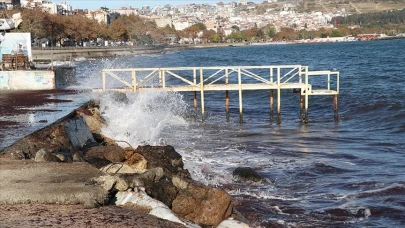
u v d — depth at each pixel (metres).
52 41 135.88
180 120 34.78
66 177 13.30
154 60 125.69
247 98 49.94
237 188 19.34
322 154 25.36
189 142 27.66
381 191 18.78
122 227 10.57
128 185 13.10
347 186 19.59
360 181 20.17
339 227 15.55
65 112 24.52
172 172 16.83
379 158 24.30
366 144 27.86
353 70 86.44
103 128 25.02
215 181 20.03
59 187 12.45
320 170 22.11
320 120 36.97
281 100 47.72
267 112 41.28
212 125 33.91
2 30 46.81
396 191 18.72
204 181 19.86
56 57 114.31
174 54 177.75
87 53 134.25
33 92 36.19
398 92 50.69
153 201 12.41
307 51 181.38
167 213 11.95
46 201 11.83
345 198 18.17
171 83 61.97
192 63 113.00
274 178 20.86
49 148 17.12
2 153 15.61
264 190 19.16
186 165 21.77
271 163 23.33
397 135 30.45
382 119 36.16
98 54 140.12
